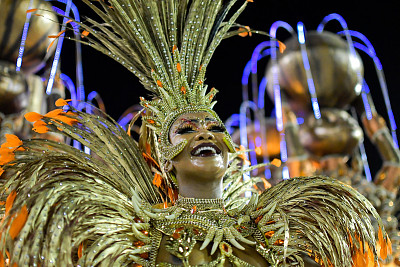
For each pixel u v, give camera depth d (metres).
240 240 2.27
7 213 2.12
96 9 2.68
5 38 3.39
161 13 2.67
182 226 2.24
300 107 4.61
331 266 2.42
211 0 2.70
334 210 2.41
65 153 2.34
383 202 4.06
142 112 2.69
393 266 3.71
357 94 4.56
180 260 2.14
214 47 2.68
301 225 2.40
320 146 4.33
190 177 2.37
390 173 4.25
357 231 2.41
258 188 2.97
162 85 2.55
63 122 2.40
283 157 4.50
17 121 3.43
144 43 2.60
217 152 2.42
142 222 2.27
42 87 3.64
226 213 2.36
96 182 2.27
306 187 2.44
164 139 2.45
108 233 2.13
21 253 1.98
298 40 4.70
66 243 2.00
